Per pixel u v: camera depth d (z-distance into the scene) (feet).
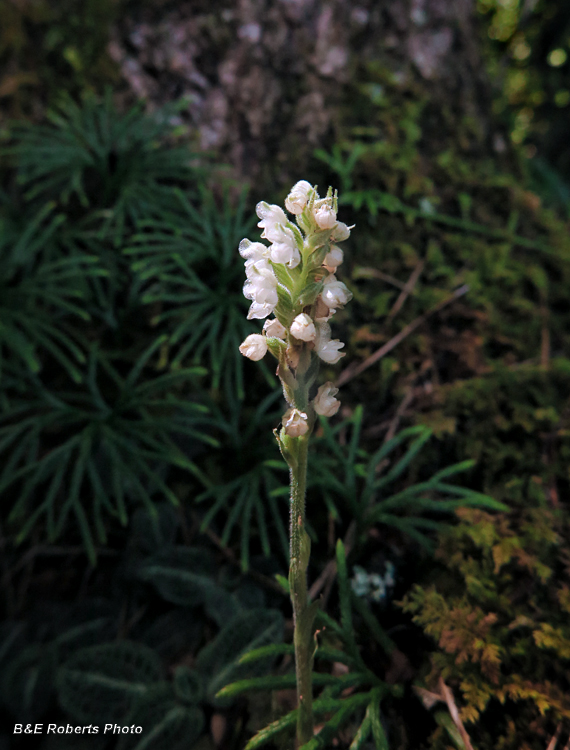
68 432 0.79
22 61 0.94
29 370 0.79
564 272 0.91
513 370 0.77
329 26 0.93
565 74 2.13
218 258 0.83
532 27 2.10
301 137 0.92
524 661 0.53
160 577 0.67
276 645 0.52
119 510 0.68
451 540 0.60
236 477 0.75
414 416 0.74
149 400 0.74
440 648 0.55
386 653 0.57
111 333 0.84
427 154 0.95
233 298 0.83
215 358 0.75
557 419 0.72
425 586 0.61
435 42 0.98
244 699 0.58
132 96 0.93
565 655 0.50
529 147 2.19
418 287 0.83
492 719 0.51
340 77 0.93
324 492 0.66
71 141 0.88
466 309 0.82
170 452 0.73
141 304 0.84
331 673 0.58
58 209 0.90
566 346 0.85
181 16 0.92
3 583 0.71
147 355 0.76
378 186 0.89
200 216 0.88
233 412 0.76
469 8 1.05
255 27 0.91
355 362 0.79
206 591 0.66
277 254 0.33
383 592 0.61
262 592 0.66
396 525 0.62
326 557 0.66
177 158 0.88
